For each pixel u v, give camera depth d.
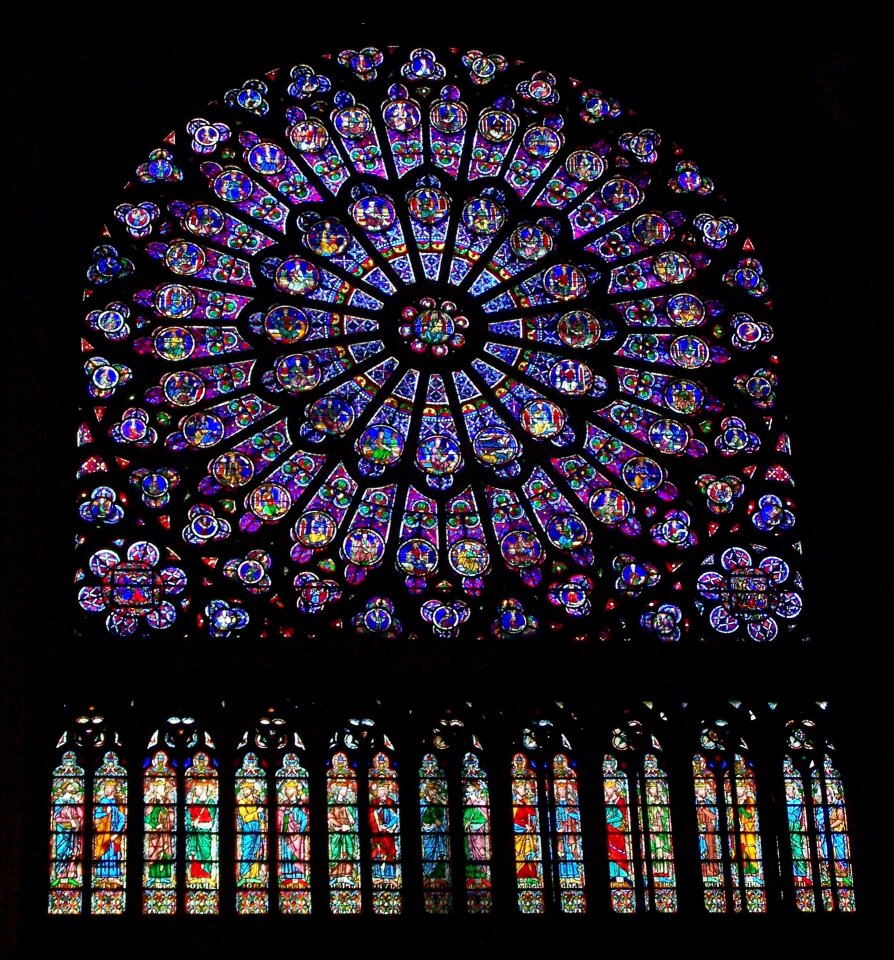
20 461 29.17
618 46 36.34
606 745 30.31
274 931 28.11
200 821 28.77
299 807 29.11
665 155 36.09
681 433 33.47
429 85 36.22
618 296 34.59
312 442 32.38
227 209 34.34
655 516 32.62
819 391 33.81
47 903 27.72
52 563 30.17
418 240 34.72
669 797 30.05
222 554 31.03
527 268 34.62
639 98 36.31
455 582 31.38
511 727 30.14
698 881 29.42
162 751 29.09
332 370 33.22
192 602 30.44
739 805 30.22
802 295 34.66
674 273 35.06
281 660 29.94
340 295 34.00
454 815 29.38
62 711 28.98
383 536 31.69
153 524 31.06
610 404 33.59
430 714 30.03
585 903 29.11
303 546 31.36
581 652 30.88
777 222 35.41
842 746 30.81
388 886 28.77
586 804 29.73
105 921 27.73
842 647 31.52
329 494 31.94
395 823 29.22
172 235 33.91
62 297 32.56
